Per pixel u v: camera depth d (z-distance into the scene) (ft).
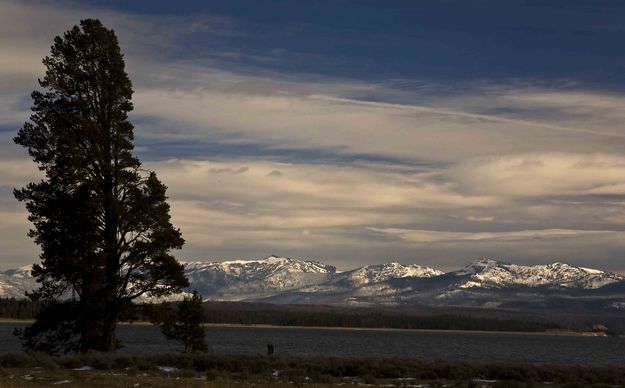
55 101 168.66
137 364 151.12
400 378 153.79
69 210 159.94
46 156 163.73
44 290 162.71
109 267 162.50
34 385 107.45
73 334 168.25
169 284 165.07
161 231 163.94
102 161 165.17
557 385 137.80
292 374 145.89
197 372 150.00
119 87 170.09
